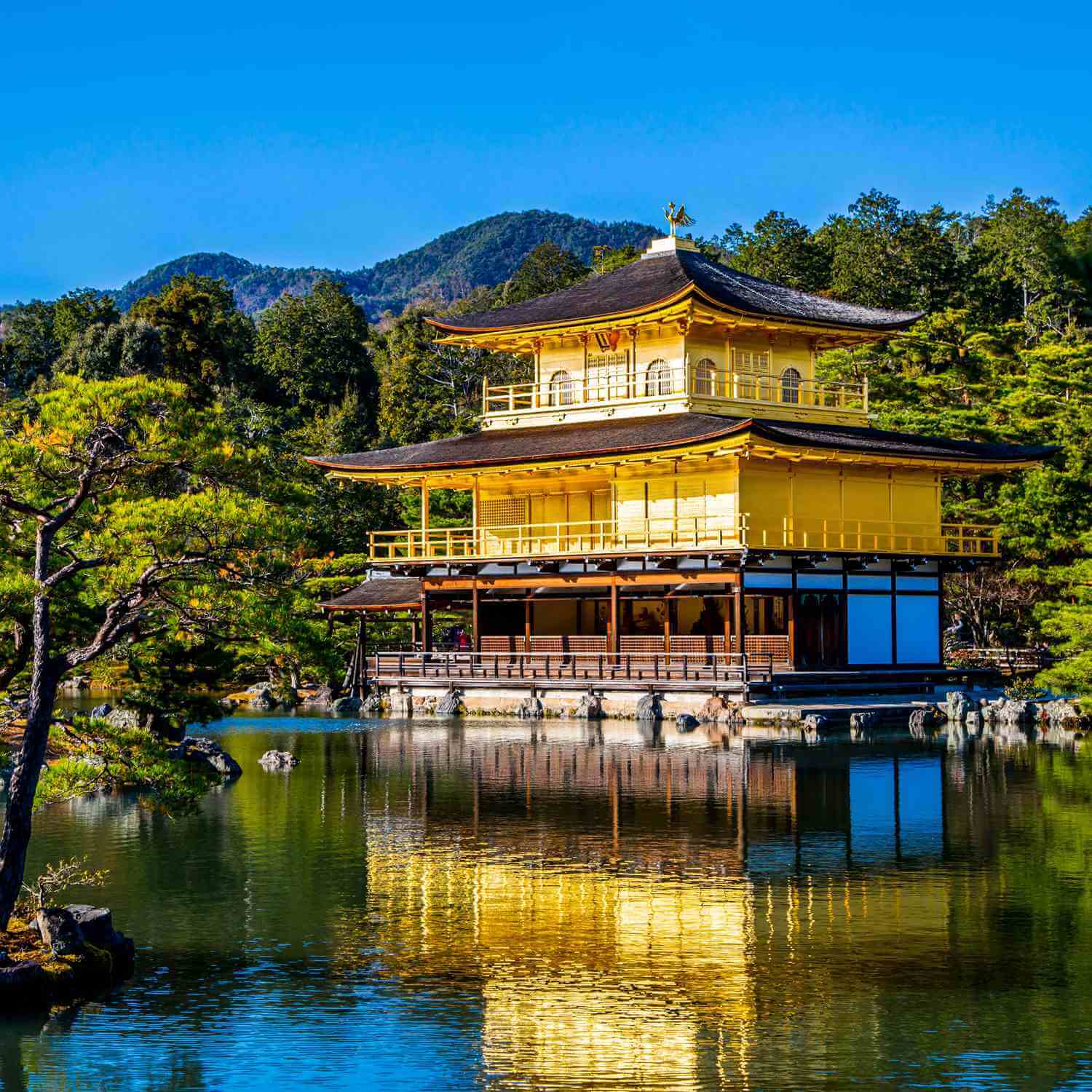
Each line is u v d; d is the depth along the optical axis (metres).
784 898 35.91
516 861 40.19
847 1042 26.70
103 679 45.22
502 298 193.38
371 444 142.12
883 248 147.62
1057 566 85.44
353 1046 26.83
